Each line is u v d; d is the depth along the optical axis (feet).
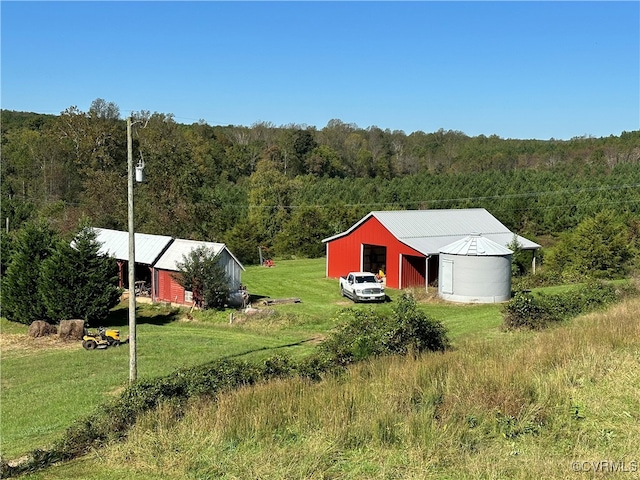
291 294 123.65
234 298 108.06
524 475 27.37
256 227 199.52
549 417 34.30
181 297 111.75
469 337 69.62
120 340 85.35
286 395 39.93
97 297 95.91
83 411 52.54
